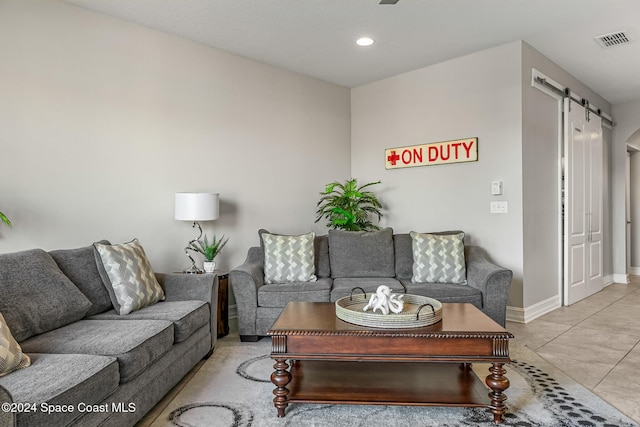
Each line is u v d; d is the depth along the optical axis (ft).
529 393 7.73
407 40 12.79
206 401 7.54
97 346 6.27
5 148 9.41
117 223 11.17
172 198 12.26
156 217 11.94
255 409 7.20
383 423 6.72
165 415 7.01
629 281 20.86
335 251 13.17
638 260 23.32
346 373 7.88
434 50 13.58
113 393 5.82
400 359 6.56
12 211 9.50
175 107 12.37
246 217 14.03
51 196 10.06
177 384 8.30
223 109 13.48
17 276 7.14
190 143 12.68
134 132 11.51
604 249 19.40
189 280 10.04
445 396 6.88
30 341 6.55
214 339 10.18
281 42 12.89
